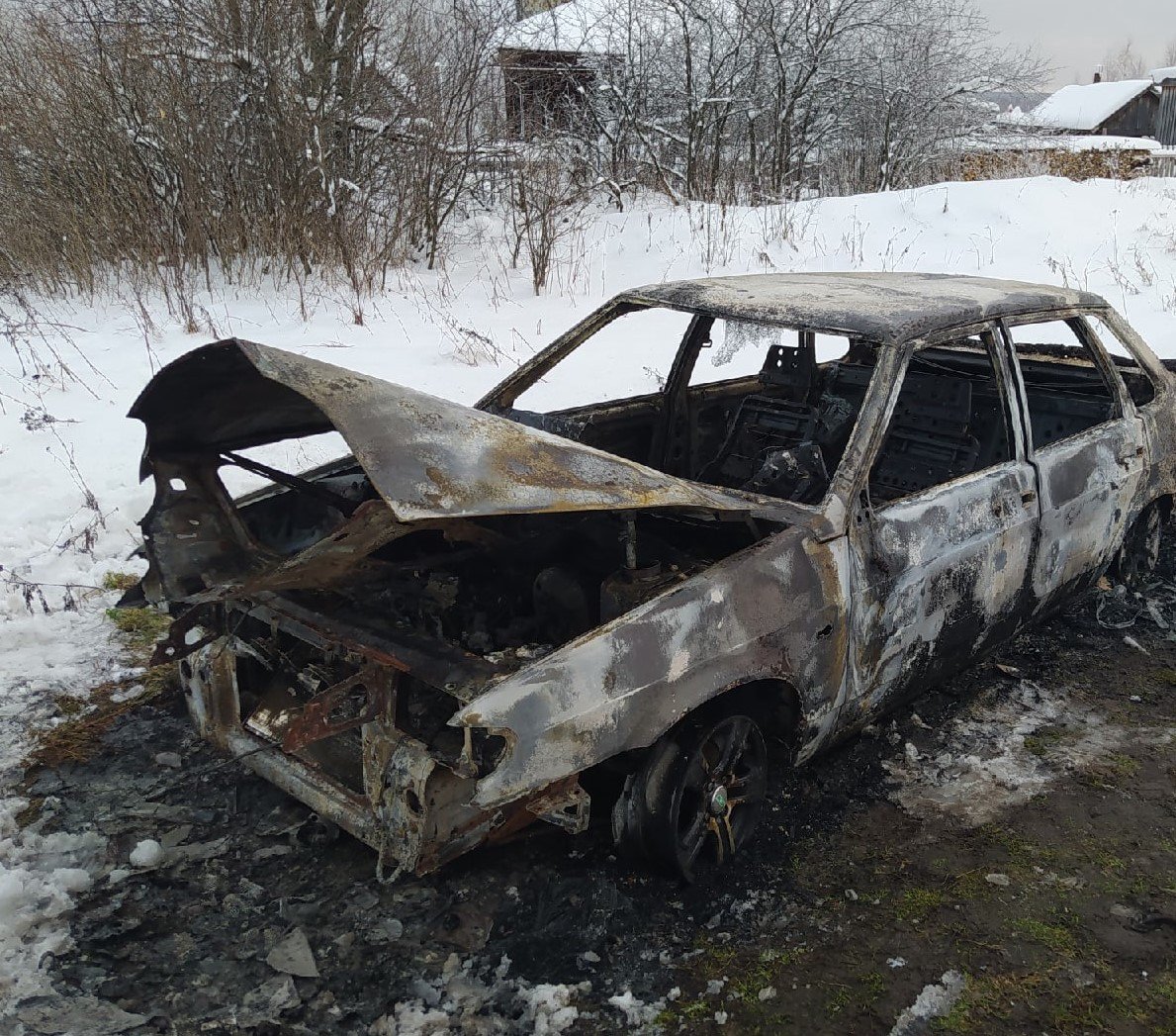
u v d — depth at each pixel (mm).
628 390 6746
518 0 11492
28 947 2564
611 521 3191
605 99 14344
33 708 3709
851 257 10719
